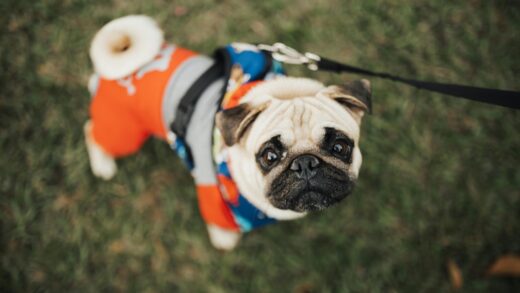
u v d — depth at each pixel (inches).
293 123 18.9
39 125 33.0
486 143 33.6
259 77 22.7
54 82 33.9
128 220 31.9
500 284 30.5
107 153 30.3
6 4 35.2
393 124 33.8
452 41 36.4
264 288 30.7
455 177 33.0
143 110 24.0
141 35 22.9
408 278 31.0
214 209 23.5
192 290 30.7
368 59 35.7
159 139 33.7
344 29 36.2
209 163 22.3
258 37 35.9
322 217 32.1
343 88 20.0
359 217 32.2
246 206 22.3
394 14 36.8
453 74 35.6
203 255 31.4
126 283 30.7
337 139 19.1
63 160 32.6
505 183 32.7
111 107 24.9
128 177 32.8
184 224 31.9
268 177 19.3
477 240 31.7
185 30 35.9
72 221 31.7
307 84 21.4
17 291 29.7
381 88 34.4
